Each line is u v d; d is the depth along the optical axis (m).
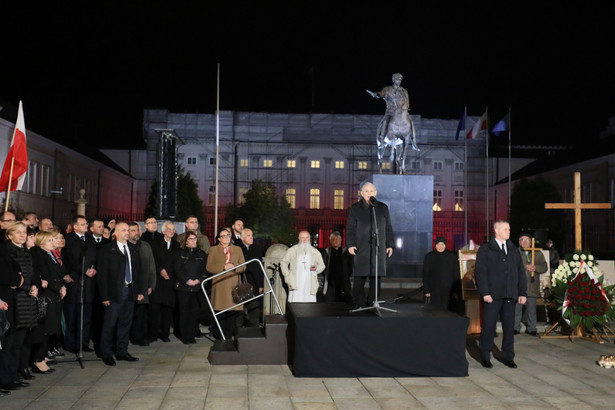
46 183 43.56
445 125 62.91
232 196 62.25
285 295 12.27
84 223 10.06
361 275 9.02
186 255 10.84
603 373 8.68
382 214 9.13
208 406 6.83
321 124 63.19
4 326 6.99
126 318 9.31
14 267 7.39
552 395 7.43
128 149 65.62
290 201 63.06
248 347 9.09
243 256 11.07
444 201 62.94
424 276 12.08
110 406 6.80
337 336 8.30
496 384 7.99
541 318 14.67
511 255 9.19
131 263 9.34
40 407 6.73
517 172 65.19
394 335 8.37
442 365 8.41
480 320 11.98
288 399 7.17
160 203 20.86
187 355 9.78
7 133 35.00
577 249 12.11
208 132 62.28
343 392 7.53
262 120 62.81
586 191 48.75
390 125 22.16
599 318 11.10
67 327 10.01
